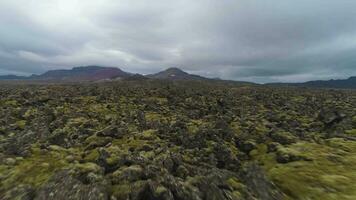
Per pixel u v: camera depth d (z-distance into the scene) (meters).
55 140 38.03
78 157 31.02
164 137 41.59
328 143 39.78
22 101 72.75
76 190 20.36
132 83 193.25
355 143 39.38
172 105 80.56
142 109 70.81
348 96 117.44
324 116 58.19
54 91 105.44
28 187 21.81
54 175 22.48
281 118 59.75
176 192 21.03
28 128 43.56
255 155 36.56
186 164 27.08
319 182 26.08
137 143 36.59
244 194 22.78
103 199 19.91
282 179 27.34
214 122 54.84
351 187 24.81
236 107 81.44
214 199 20.92
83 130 43.06
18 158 30.27
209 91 129.75
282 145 38.75
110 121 52.00
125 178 22.94
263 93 126.50
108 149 30.81
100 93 99.81
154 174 22.91
